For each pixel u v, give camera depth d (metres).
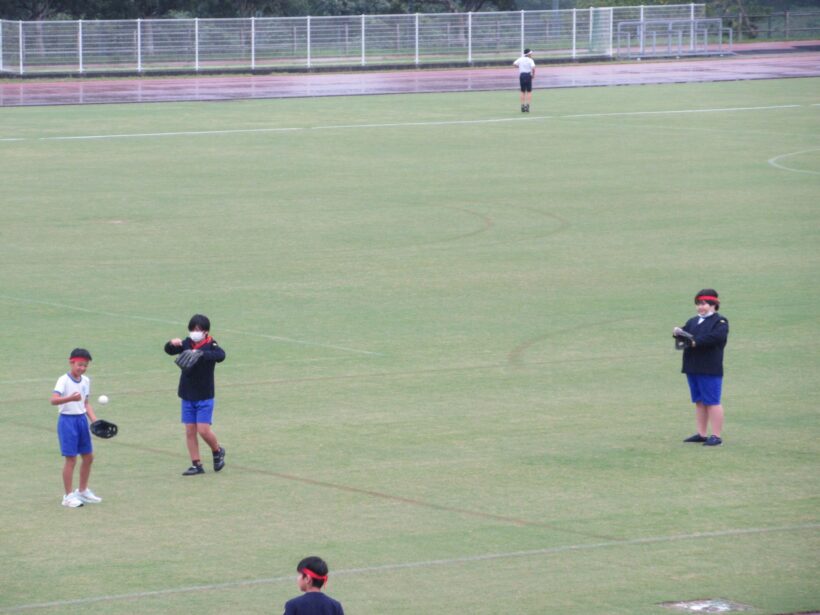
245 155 159.50
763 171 144.50
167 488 51.75
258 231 112.12
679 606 39.34
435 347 75.00
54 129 186.50
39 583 41.78
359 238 109.06
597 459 55.03
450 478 52.56
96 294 88.75
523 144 168.25
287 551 44.53
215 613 39.16
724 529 46.41
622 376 68.94
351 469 53.91
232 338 77.06
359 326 79.94
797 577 41.66
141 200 128.12
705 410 57.31
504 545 44.94
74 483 52.56
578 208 122.94
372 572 42.47
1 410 62.94
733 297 87.31
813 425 59.97
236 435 58.97
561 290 89.88
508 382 67.81
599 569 42.59
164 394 65.69
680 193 131.12
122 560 43.84
